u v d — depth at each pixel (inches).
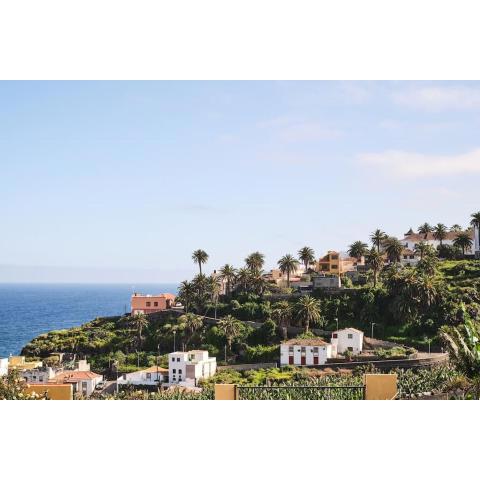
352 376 2127.2
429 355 2241.6
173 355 2365.9
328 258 3346.5
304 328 2662.4
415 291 2573.8
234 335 2647.6
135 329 2908.5
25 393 522.3
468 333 585.6
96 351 2861.7
